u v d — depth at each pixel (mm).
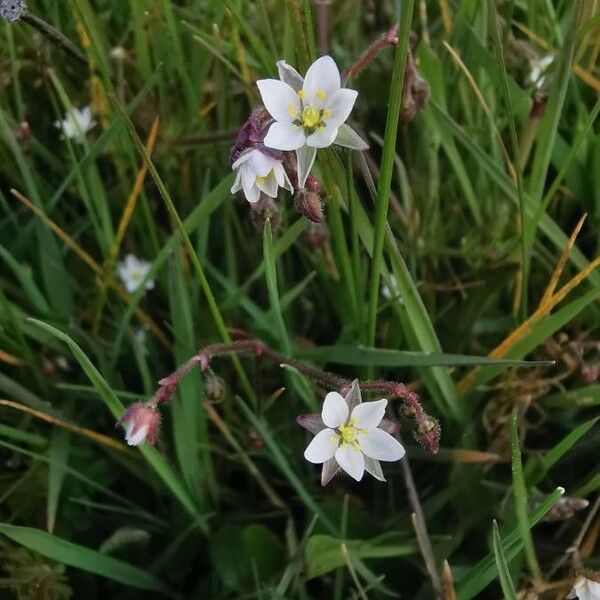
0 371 90
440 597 70
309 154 59
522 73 99
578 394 82
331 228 80
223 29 94
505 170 91
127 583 76
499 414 85
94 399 87
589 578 69
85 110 94
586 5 82
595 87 87
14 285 92
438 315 87
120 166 90
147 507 88
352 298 81
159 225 98
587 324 89
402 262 70
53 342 87
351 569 69
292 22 65
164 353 93
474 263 91
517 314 86
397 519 82
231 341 79
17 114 99
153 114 92
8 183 99
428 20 102
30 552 78
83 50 95
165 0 84
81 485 85
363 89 99
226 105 95
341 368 91
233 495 87
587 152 88
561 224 95
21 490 83
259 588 74
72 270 96
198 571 85
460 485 79
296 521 87
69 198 99
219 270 95
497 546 62
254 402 82
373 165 89
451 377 86
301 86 61
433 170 90
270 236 67
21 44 96
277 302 74
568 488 84
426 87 72
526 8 96
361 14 101
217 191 72
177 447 76
